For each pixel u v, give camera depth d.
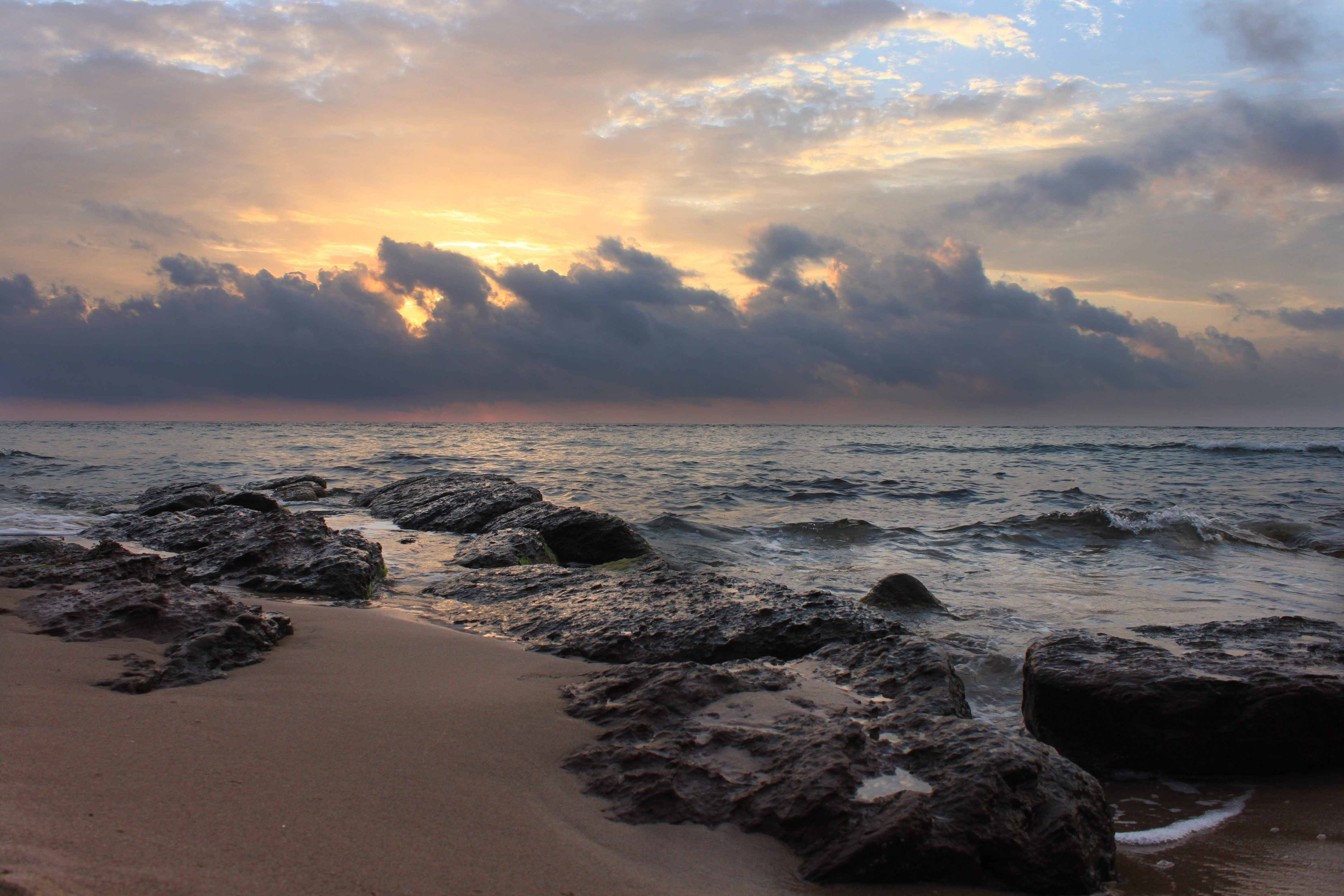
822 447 48.03
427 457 33.00
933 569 10.92
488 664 4.98
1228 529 13.52
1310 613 8.20
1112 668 4.82
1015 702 5.61
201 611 5.38
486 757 3.38
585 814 2.98
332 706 3.92
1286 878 3.17
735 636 5.89
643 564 10.29
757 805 3.07
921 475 27.80
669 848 2.80
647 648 5.80
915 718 3.76
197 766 2.98
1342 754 4.49
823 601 6.52
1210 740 4.50
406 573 9.51
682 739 3.54
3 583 6.29
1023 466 32.16
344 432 78.25
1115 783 4.50
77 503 15.73
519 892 2.38
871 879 2.77
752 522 15.96
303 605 6.95
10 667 4.12
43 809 2.45
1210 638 5.73
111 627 4.96
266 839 2.49
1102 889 3.03
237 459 30.81
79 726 3.28
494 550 9.98
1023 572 10.71
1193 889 3.07
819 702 4.14
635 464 32.16
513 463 31.44
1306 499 19.83
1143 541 12.92
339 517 15.12
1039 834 2.99
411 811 2.83
